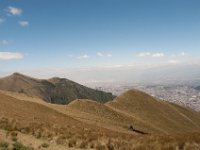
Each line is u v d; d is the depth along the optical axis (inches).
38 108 2856.8
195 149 835.4
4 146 815.1
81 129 1408.7
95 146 944.9
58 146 929.5
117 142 960.3
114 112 5137.8
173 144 872.3
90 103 5157.5
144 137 1053.8
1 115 1569.9
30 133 1129.4
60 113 2992.1
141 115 6304.1
